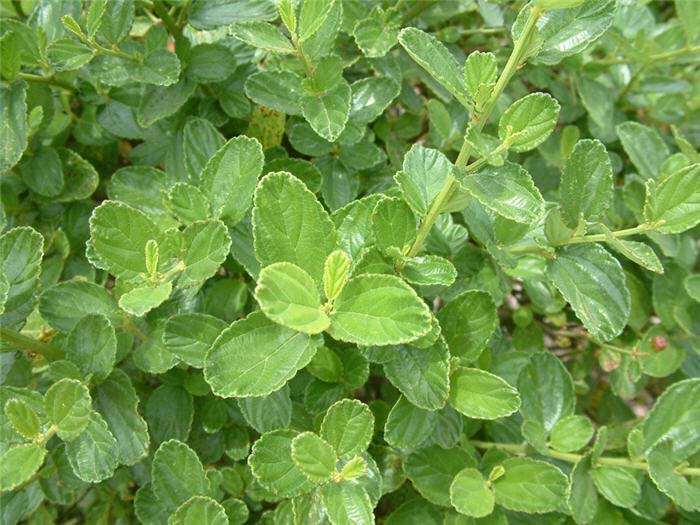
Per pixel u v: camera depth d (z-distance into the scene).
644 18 0.32
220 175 0.19
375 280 0.15
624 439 0.25
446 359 0.17
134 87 0.25
